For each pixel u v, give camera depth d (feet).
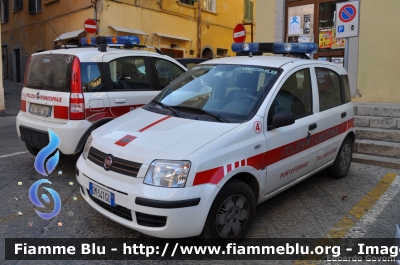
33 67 18.31
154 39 54.03
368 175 18.80
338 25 21.94
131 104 18.40
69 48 19.22
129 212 10.56
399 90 26.53
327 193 16.39
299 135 13.94
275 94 13.20
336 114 16.56
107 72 17.65
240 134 11.61
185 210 10.11
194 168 10.27
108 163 11.17
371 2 26.96
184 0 59.31
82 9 48.83
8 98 47.29
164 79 20.68
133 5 50.47
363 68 27.81
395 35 26.27
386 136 21.48
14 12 64.08
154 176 10.25
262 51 16.89
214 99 13.61
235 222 11.57
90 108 16.65
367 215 14.24
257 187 12.32
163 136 11.45
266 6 32.22
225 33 68.49
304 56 16.83
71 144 16.34
